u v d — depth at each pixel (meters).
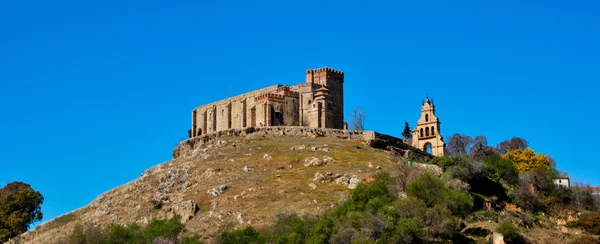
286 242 122.06
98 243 139.12
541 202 151.38
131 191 177.50
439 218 122.81
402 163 157.38
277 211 143.12
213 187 162.00
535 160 193.50
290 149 185.62
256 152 185.12
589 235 130.00
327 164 170.88
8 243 172.50
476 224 128.88
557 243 125.94
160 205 160.38
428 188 132.38
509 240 123.94
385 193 135.38
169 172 177.62
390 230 119.06
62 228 169.12
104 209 170.25
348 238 118.50
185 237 135.12
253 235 128.12
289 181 160.88
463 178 150.12
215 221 143.75
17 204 196.25
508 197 151.88
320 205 144.25
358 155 179.12
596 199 155.25
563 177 177.88
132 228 141.88
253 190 156.38
